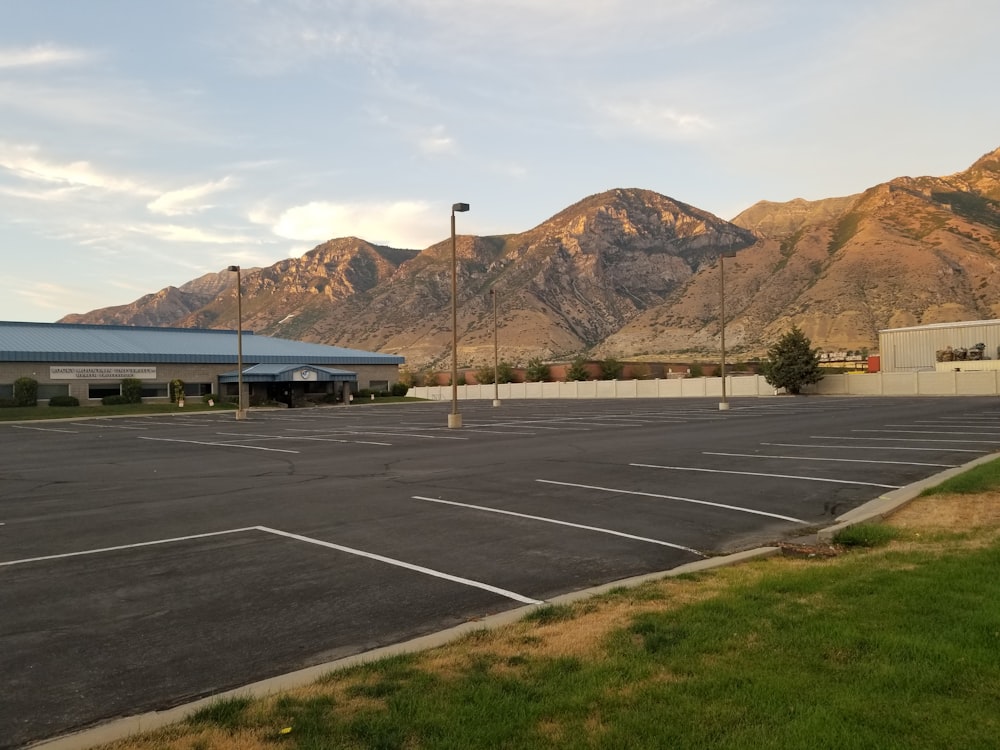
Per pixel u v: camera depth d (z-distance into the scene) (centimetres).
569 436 2492
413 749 364
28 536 956
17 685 481
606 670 452
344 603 653
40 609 643
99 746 380
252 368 7106
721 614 556
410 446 2239
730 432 2503
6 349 5791
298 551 853
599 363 8919
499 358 16712
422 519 1037
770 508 1088
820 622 520
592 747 357
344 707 416
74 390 6100
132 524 1031
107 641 562
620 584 682
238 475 1591
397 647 523
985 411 3406
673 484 1326
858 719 370
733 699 402
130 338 7119
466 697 422
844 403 4775
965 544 765
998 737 349
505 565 782
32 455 2250
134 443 2686
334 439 2623
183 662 519
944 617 516
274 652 538
